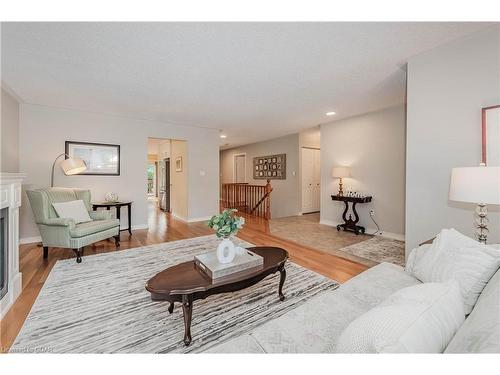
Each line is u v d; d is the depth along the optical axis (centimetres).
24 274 255
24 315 181
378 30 187
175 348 148
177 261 296
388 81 288
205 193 568
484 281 111
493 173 139
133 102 364
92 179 425
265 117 460
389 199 413
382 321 68
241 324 172
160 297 152
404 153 391
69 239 286
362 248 352
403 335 63
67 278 246
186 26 180
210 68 251
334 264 288
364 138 445
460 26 183
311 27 183
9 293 191
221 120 485
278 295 211
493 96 185
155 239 402
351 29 186
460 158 202
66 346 148
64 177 399
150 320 176
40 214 293
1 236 184
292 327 108
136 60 232
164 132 504
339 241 391
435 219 217
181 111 415
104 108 396
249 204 738
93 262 291
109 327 167
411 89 230
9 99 326
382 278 155
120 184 452
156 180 1089
